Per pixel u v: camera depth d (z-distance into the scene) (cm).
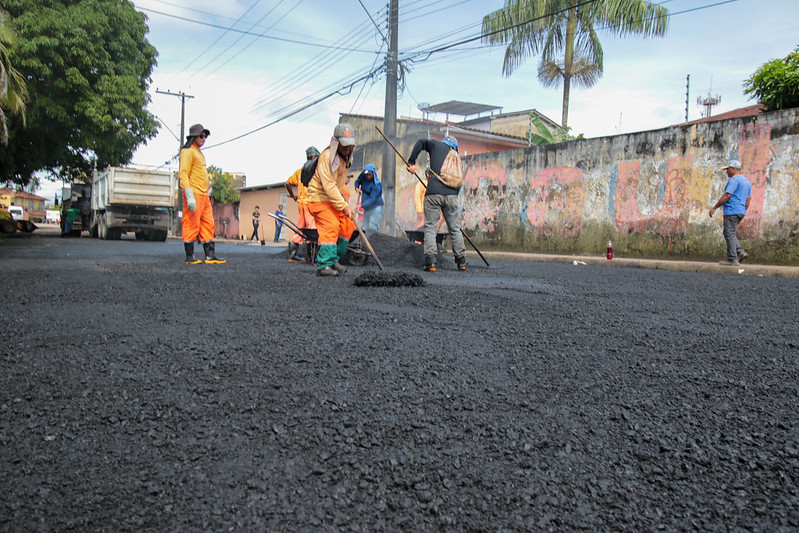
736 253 860
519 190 1343
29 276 538
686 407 182
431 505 118
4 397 178
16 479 125
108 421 159
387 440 150
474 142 2267
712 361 241
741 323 340
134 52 2056
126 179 1855
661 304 419
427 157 1700
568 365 229
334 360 226
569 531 111
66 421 159
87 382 194
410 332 284
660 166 1055
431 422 163
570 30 2031
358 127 2534
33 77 1845
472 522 113
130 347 243
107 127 1934
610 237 1145
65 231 2297
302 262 830
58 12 1859
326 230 574
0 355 228
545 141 2252
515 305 379
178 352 235
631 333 297
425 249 699
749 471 138
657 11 1705
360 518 113
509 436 155
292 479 128
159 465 134
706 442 154
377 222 921
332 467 134
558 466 138
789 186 873
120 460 136
